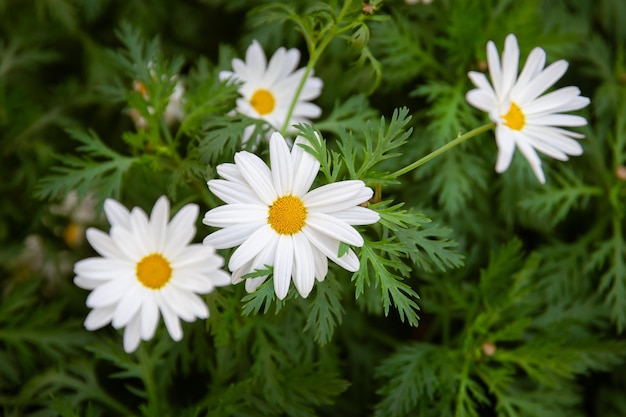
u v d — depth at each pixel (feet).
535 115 1.54
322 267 1.43
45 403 1.69
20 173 1.86
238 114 1.61
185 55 2.02
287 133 1.67
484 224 1.86
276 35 1.92
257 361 1.64
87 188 1.60
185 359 1.68
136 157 1.64
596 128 1.93
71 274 1.92
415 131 1.83
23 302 1.77
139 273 1.44
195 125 1.62
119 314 1.43
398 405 1.67
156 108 1.61
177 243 1.43
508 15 1.80
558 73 1.54
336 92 1.91
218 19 2.04
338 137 1.74
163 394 1.67
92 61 1.98
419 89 1.76
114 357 1.63
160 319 1.66
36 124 1.91
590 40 2.00
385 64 1.82
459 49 1.80
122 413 1.74
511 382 1.80
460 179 1.75
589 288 1.87
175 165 1.66
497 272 1.72
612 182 1.87
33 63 1.96
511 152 1.49
